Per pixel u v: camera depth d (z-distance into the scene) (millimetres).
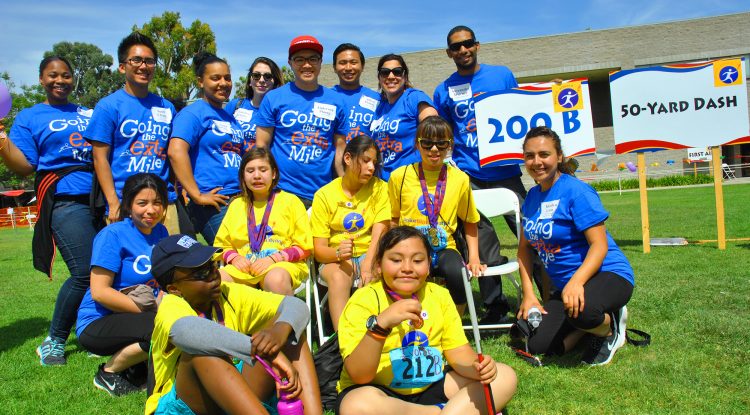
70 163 4750
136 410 3465
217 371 2512
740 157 31094
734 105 7824
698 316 4660
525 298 4238
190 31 28656
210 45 28922
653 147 8000
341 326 2979
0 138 4512
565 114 6566
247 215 4371
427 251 2961
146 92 4871
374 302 2965
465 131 6191
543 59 32250
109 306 3775
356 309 2969
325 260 4453
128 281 3900
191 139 4859
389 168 5453
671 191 22891
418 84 33500
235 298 2955
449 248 4449
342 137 5480
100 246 3834
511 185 6191
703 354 3902
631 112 8047
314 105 5246
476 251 4602
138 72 4676
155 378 2789
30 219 31906
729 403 3174
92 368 4281
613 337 3922
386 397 2740
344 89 5629
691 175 28453
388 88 5406
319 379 3352
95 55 56500
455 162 6281
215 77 5035
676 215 12859
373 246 4328
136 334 3605
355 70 5523
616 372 3693
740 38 30016
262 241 4301
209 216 4973
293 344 2855
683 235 9617
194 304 2830
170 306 2680
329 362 3359
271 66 6578
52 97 4879
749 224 10453
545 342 4000
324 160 5305
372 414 2678
